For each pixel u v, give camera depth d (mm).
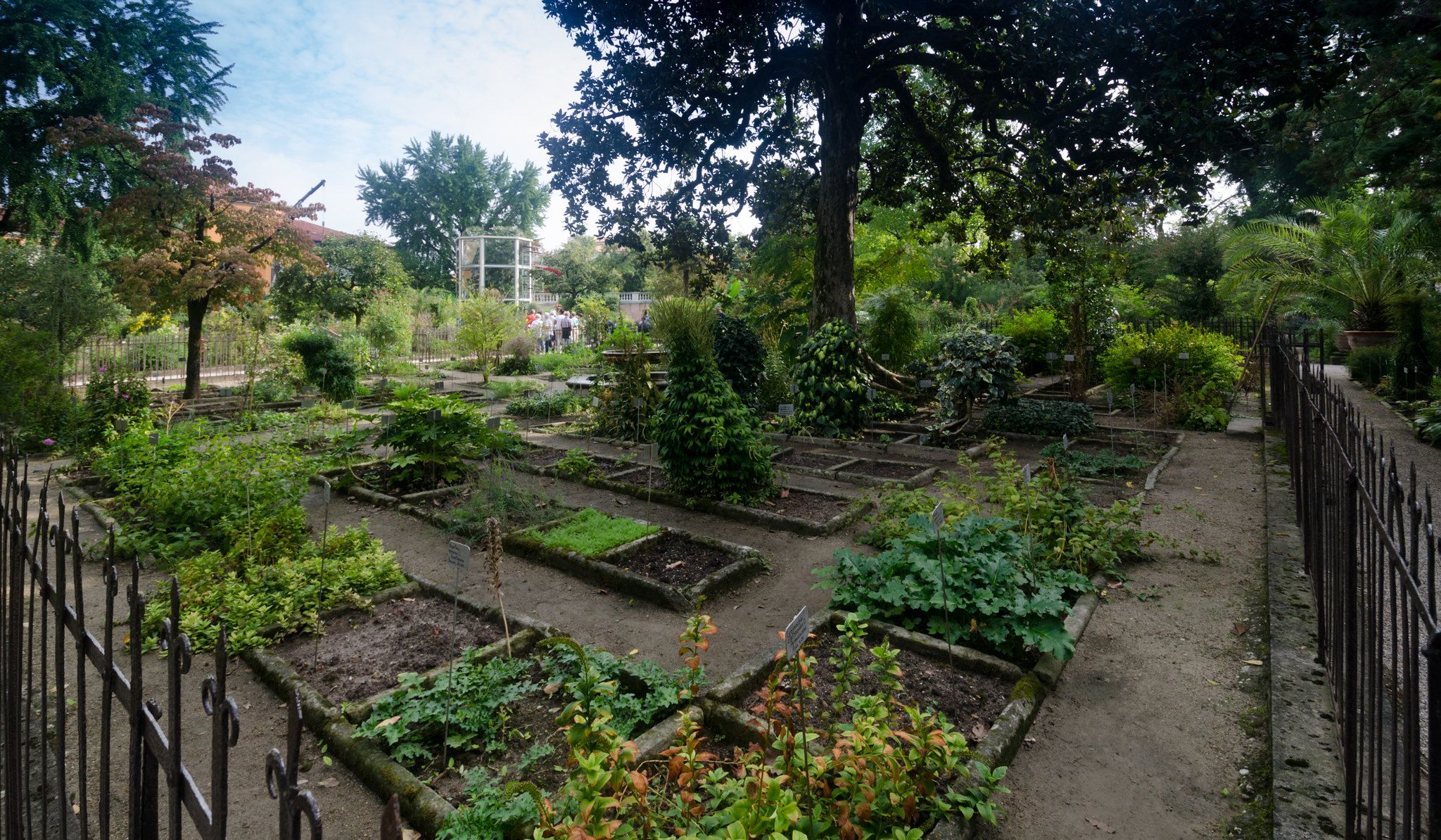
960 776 2766
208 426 9914
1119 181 11578
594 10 12031
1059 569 4742
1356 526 2822
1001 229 15648
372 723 3238
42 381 10008
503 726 3316
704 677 3434
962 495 6809
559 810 2488
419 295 32719
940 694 3539
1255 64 8711
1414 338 12750
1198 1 8727
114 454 7949
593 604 4902
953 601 4012
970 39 11680
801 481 8336
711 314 7555
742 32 12680
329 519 6875
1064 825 2750
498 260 51062
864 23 12156
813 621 4305
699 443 7129
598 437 11266
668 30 12500
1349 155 9984
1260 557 5488
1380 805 2092
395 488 7832
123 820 2818
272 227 15031
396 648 4109
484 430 8234
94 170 19453
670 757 2832
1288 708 3264
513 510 6656
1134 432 10898
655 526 6219
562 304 46344
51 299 13133
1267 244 18438
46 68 18547
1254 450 9578
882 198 16469
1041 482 5523
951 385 10336
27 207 19172
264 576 4828
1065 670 3893
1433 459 8469
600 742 2447
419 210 48688
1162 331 14062
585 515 6531
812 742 2975
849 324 12953
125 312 18016
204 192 14430
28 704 2012
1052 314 18656
